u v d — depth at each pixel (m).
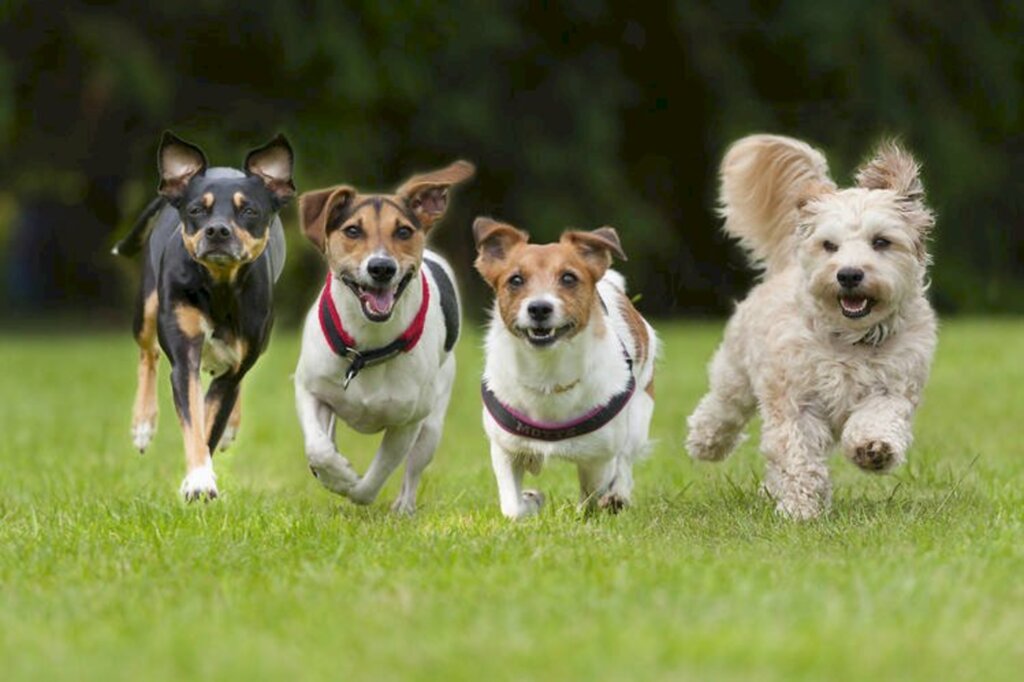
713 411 12.91
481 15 38.78
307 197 11.03
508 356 10.84
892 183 11.65
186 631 7.50
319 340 11.11
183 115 39.19
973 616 7.62
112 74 36.56
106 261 43.09
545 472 14.20
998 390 20.89
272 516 11.13
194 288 11.71
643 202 41.53
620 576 8.49
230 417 13.48
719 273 43.00
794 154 12.48
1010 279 45.00
